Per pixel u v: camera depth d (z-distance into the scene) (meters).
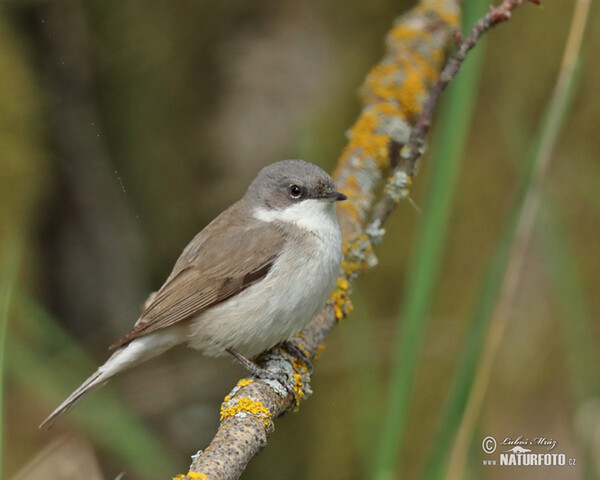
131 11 12.17
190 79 12.81
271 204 8.54
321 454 11.40
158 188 12.94
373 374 10.54
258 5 12.99
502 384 11.67
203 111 12.95
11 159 11.06
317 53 12.95
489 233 11.68
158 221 13.05
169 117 12.81
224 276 8.19
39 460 7.85
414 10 10.34
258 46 13.02
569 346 8.07
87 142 12.41
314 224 8.23
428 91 9.80
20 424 11.01
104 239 12.79
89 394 8.12
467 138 11.91
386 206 8.55
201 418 12.53
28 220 11.49
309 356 8.20
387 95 9.66
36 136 11.44
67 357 9.77
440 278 11.60
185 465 12.19
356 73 12.35
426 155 11.49
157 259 13.19
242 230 8.44
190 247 8.73
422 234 6.95
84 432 8.45
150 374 12.52
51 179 12.04
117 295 12.96
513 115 11.55
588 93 11.76
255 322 8.12
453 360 11.20
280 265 8.07
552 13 11.72
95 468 8.00
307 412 11.56
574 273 8.09
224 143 13.01
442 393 11.09
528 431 11.44
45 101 11.73
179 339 8.46
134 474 10.28
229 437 6.20
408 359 6.73
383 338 11.08
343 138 12.16
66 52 12.05
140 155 12.76
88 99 12.38
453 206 11.73
